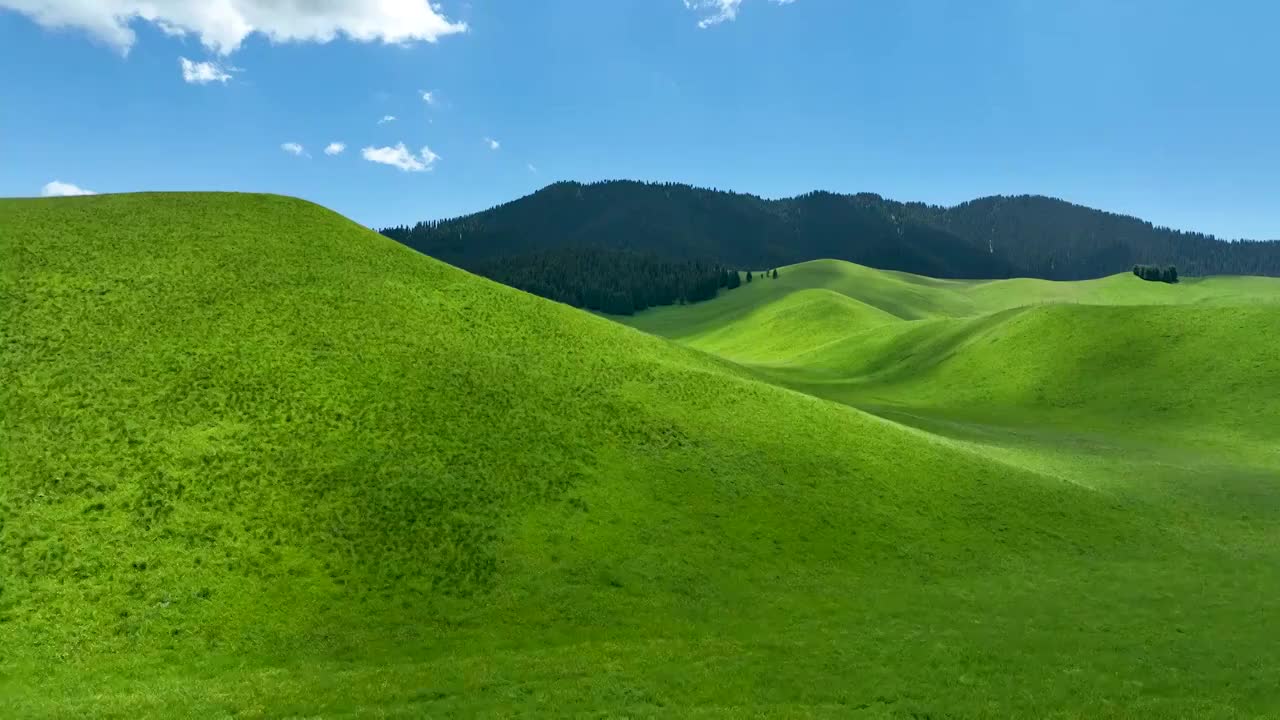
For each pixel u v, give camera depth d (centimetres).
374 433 4434
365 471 4062
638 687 2658
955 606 3525
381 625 3080
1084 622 3359
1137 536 4669
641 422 5200
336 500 3800
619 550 3803
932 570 3975
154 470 3744
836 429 5703
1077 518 4844
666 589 3531
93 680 2586
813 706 2558
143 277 5659
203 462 3878
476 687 2622
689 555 3838
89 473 3641
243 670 2731
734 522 4194
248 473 3866
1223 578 4006
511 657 2888
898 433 5978
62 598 2916
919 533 4369
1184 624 3344
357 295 6128
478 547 3656
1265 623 3366
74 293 5294
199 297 5528
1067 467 6366
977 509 4769
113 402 4225
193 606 3005
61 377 4369
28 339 4691
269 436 4203
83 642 2745
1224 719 2488
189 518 3478
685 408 5600
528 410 5059
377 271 6712
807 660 2917
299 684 2619
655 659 2898
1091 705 2584
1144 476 6184
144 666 2689
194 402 4366
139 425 4075
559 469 4441
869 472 5028
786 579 3725
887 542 4219
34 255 5703
